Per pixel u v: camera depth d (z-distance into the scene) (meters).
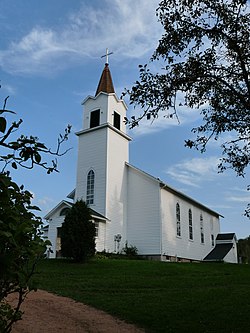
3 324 3.12
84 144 30.14
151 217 28.06
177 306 10.54
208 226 40.28
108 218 26.92
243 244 50.41
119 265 19.25
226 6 9.05
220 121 10.14
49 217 26.66
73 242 19.89
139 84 9.27
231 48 9.23
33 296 10.43
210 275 17.00
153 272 17.25
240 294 12.16
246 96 9.37
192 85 9.48
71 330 8.00
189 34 9.19
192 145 10.45
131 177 30.03
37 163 2.91
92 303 10.56
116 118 30.67
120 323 9.02
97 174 28.39
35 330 7.57
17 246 2.69
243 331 8.49
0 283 2.89
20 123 2.75
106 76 31.94
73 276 15.31
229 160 10.92
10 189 2.98
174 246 29.66
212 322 9.16
